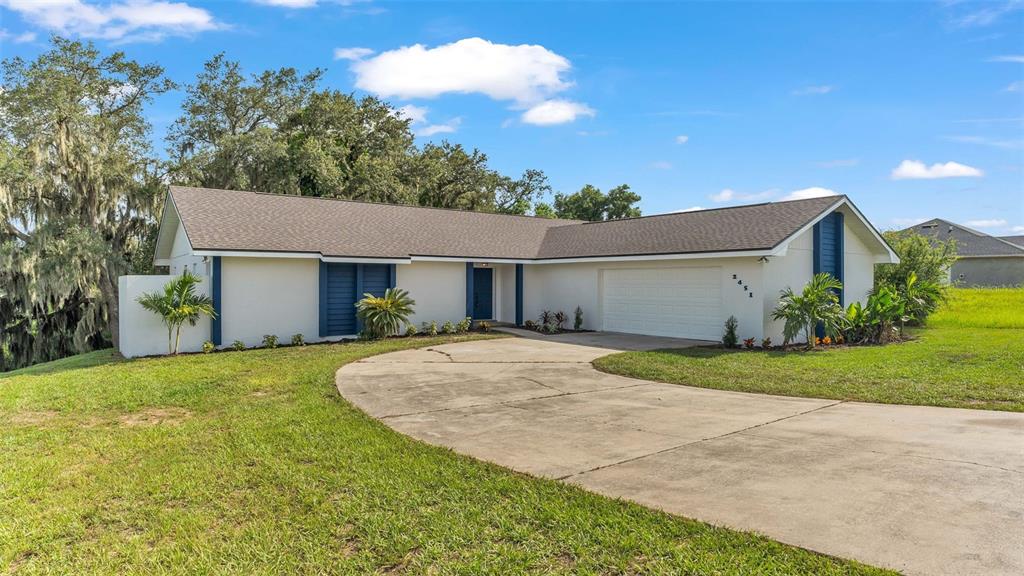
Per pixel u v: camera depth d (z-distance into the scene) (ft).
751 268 45.96
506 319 67.72
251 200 55.72
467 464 17.15
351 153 110.52
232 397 27.14
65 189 67.46
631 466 16.96
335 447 18.95
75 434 21.06
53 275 61.11
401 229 60.75
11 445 19.62
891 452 17.76
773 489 14.83
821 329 47.83
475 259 59.57
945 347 43.06
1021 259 121.60
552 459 17.72
